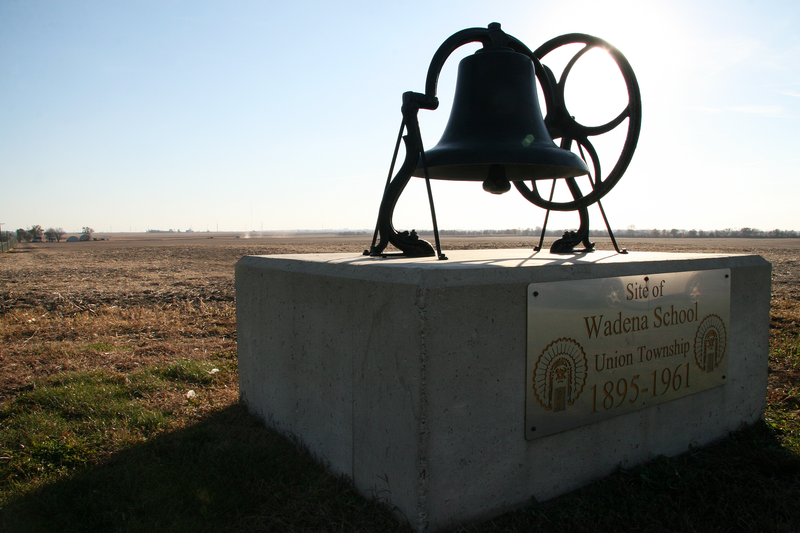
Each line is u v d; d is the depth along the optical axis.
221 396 3.62
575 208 3.20
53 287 12.21
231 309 7.84
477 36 2.82
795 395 3.50
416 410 1.81
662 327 2.52
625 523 2.01
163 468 2.48
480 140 2.74
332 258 2.76
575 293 2.18
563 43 3.16
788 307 7.25
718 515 2.10
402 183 2.70
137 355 4.89
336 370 2.32
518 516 2.04
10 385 3.92
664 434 2.58
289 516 2.06
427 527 1.84
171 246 56.94
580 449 2.26
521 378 2.05
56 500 2.20
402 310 1.87
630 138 2.85
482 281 1.93
